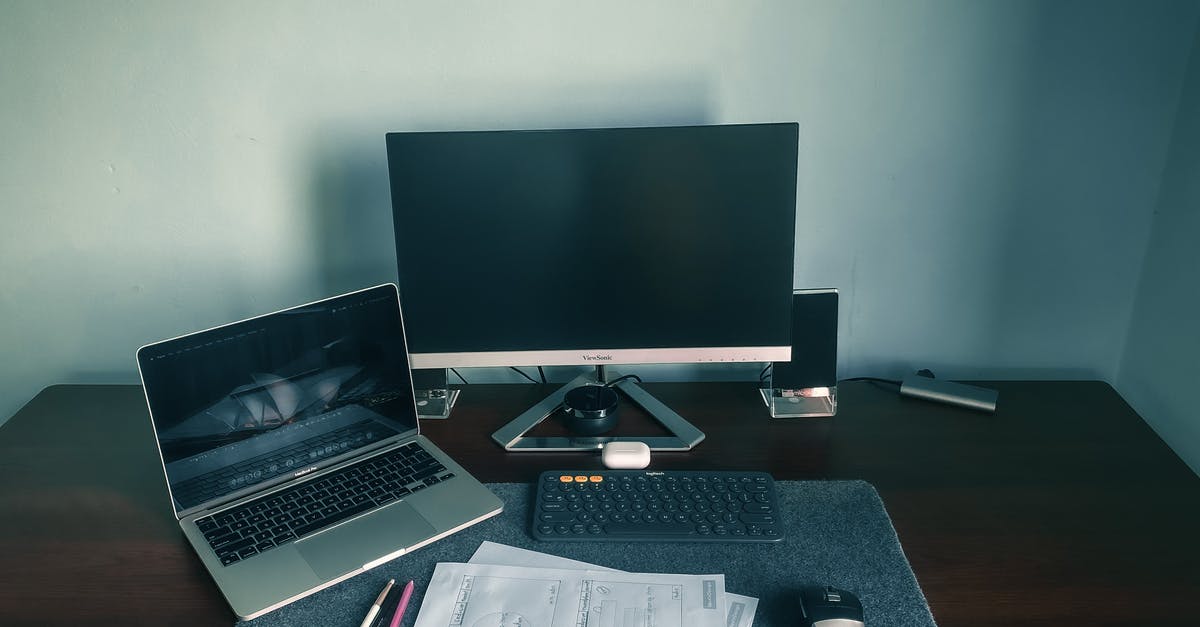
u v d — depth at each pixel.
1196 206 1.21
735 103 1.28
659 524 1.04
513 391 1.40
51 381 1.48
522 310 1.20
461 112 1.29
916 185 1.31
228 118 1.30
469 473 1.15
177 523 1.08
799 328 1.27
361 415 1.17
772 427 1.27
